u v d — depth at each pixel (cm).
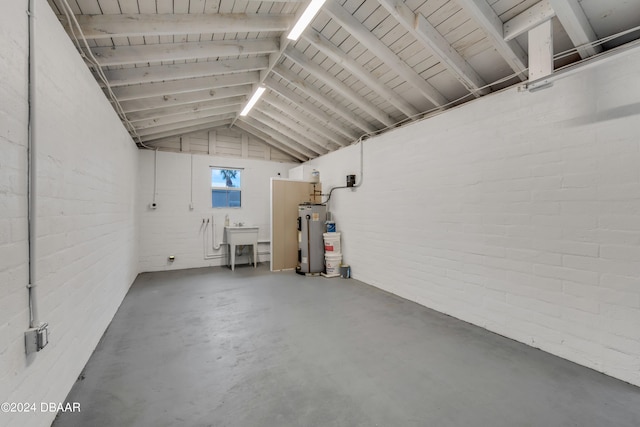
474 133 317
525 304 269
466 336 285
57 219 175
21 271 135
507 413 177
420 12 254
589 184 229
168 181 596
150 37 276
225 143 658
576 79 238
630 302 209
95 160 257
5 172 125
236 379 212
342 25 273
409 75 325
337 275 545
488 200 302
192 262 616
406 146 410
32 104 143
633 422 170
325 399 190
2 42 122
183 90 376
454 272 338
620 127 214
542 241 258
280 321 323
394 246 431
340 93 404
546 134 256
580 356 233
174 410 179
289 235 606
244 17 273
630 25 222
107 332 291
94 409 178
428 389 201
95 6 225
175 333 290
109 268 312
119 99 348
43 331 145
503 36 246
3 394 120
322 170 628
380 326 309
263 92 447
